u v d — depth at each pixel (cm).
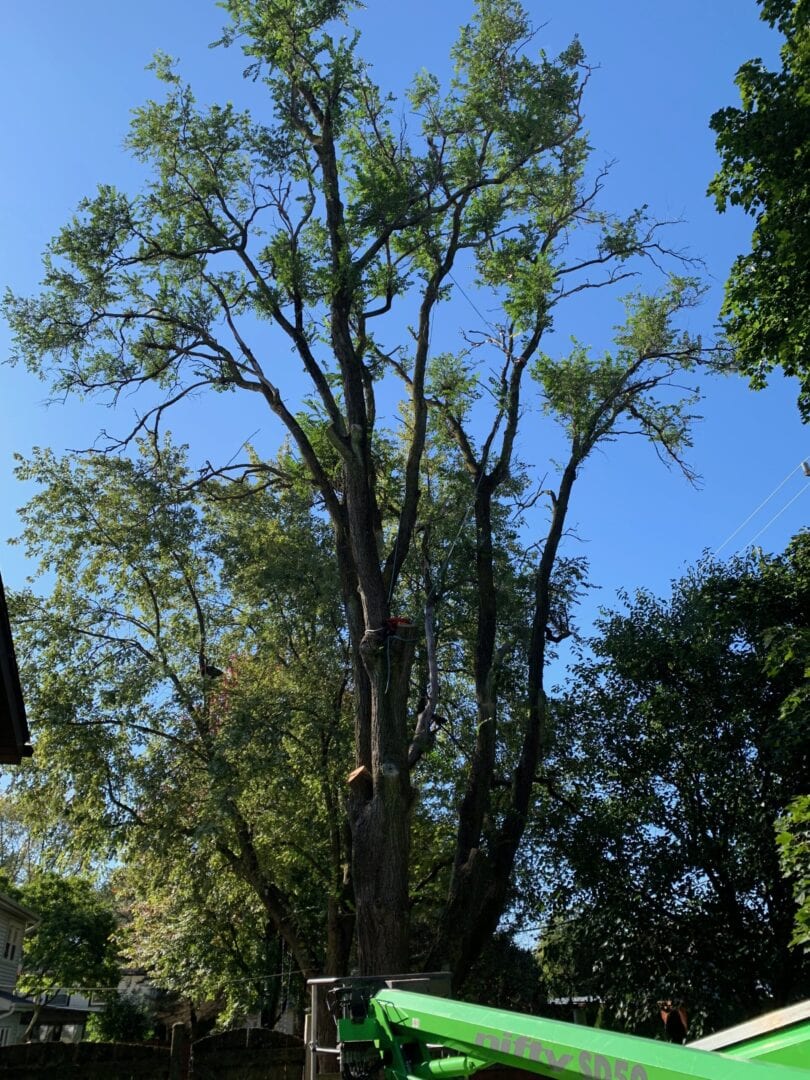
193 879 1667
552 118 1397
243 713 1555
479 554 1479
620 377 1638
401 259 1503
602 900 1612
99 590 1736
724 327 1265
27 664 1628
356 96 1504
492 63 1414
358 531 1287
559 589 1800
